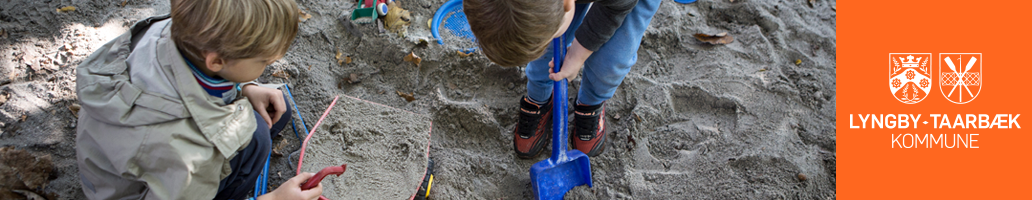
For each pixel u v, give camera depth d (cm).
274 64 206
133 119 115
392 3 236
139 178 120
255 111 158
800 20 256
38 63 192
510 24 100
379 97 215
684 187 191
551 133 211
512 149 205
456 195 185
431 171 187
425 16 240
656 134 210
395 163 179
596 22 134
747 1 257
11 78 187
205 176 125
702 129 210
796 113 213
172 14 106
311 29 224
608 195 189
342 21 228
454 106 208
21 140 170
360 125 186
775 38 245
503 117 213
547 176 186
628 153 203
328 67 218
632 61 159
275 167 182
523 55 108
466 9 107
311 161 172
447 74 222
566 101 174
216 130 123
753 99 218
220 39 103
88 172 126
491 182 195
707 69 232
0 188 156
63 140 172
